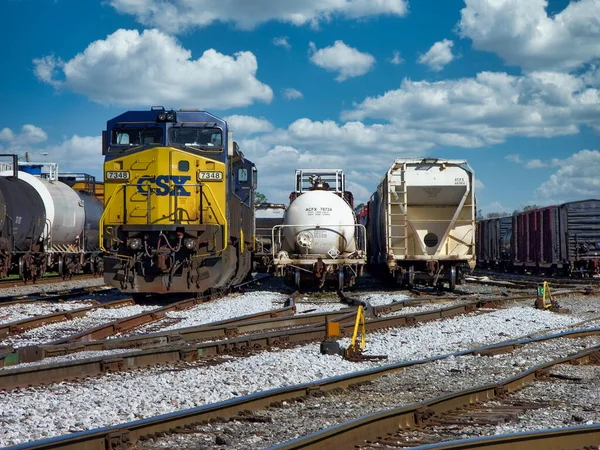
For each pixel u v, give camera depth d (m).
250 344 11.80
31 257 26.28
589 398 8.27
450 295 22.91
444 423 7.01
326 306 19.27
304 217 23.31
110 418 6.98
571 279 35.12
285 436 6.45
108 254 19.30
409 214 24.36
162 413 7.31
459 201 24.05
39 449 5.38
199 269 19.09
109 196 19.42
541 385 9.09
